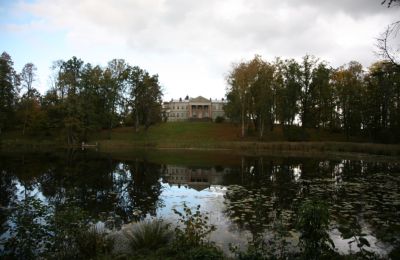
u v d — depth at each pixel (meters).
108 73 70.12
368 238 9.88
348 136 62.12
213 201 15.15
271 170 27.81
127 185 20.30
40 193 17.55
